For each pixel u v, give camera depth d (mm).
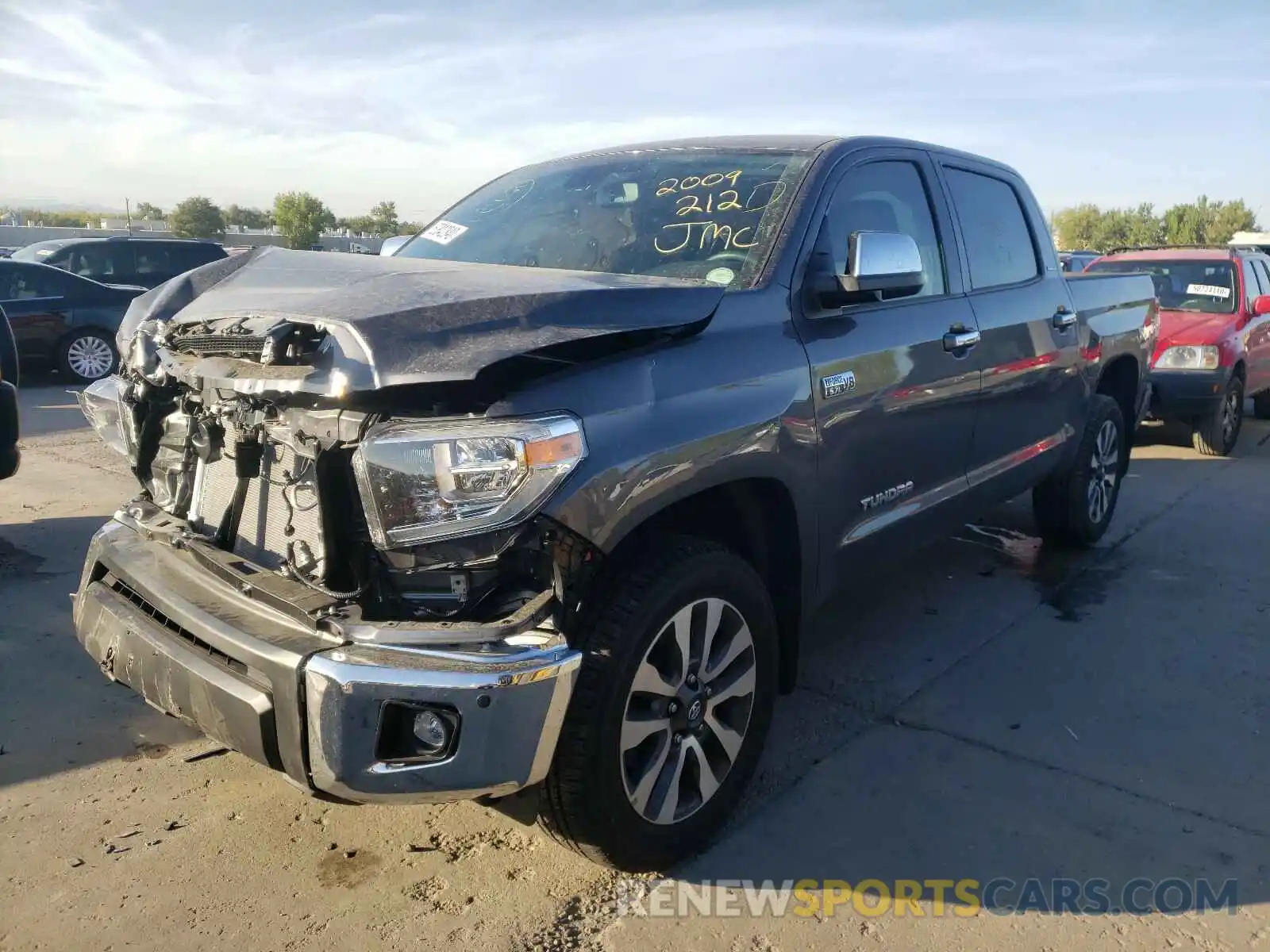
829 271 3234
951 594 4887
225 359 2543
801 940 2461
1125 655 4172
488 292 2502
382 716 2141
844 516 3264
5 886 2605
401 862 2754
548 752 2266
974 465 4121
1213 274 9203
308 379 2285
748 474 2758
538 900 2596
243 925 2482
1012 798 3084
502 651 2186
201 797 3043
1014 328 4277
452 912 2547
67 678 3746
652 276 3133
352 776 2137
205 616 2379
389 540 2246
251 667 2238
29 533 5484
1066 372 4840
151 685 2494
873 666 4051
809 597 3189
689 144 3818
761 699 2930
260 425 2533
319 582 2398
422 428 2236
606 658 2395
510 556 2336
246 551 2648
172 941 2420
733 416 2693
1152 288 6059
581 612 2471
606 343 2547
